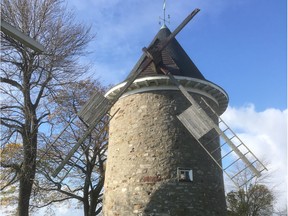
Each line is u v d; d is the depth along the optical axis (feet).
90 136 70.64
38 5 54.54
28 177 52.47
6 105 53.57
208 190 44.29
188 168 43.96
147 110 46.91
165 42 47.88
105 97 49.47
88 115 48.73
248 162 42.73
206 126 44.01
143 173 43.98
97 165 79.20
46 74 54.65
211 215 43.29
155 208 41.91
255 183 101.81
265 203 102.06
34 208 75.31
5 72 53.57
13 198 73.46
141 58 53.31
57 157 70.33
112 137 49.73
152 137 45.39
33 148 52.85
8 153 55.88
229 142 43.75
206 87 48.24
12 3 52.80
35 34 53.52
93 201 74.95
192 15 47.78
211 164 46.06
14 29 32.17
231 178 43.16
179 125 45.75
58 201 76.84
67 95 60.08
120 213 43.78
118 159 46.93
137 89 48.60
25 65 53.62
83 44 68.13
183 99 47.16
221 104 53.42
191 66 51.47
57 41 54.95
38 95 55.77
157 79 46.52
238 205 100.32
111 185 46.68
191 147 45.11
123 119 48.49
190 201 42.42
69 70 56.34
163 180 43.06
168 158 44.09
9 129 52.13
